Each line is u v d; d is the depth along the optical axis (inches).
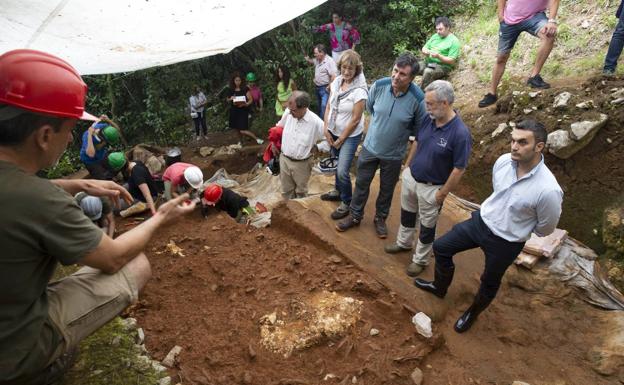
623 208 189.6
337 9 405.1
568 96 211.9
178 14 191.2
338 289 154.5
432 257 173.0
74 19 176.7
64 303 74.5
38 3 177.6
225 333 133.0
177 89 430.0
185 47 168.2
